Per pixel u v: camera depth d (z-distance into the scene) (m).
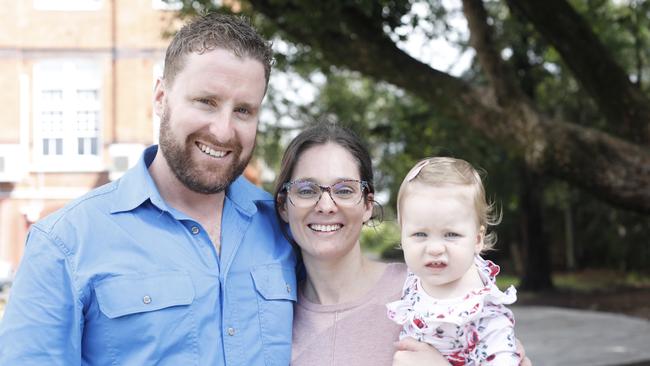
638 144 9.21
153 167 2.96
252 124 2.82
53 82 15.07
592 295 18.80
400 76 9.41
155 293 2.68
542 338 12.05
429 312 2.96
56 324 2.57
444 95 9.41
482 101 9.36
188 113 2.72
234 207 3.05
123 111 15.12
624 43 17.44
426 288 3.08
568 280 23.36
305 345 3.10
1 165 14.44
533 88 18.64
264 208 3.27
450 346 2.97
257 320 2.90
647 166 8.74
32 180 14.58
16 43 14.86
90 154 14.91
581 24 9.09
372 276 3.24
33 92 14.89
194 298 2.73
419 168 3.15
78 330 2.60
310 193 3.06
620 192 8.82
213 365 2.72
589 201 22.64
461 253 2.97
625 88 9.23
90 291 2.64
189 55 2.73
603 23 15.09
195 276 2.77
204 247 2.84
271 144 17.48
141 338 2.64
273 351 2.90
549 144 8.95
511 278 25.19
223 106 2.74
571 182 9.16
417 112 16.66
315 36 9.21
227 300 2.83
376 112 19.17
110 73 15.14
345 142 3.12
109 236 2.72
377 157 18.38
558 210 26.69
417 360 2.88
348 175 3.07
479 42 9.19
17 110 14.67
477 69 18.00
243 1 10.09
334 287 3.18
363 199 3.15
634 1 15.37
